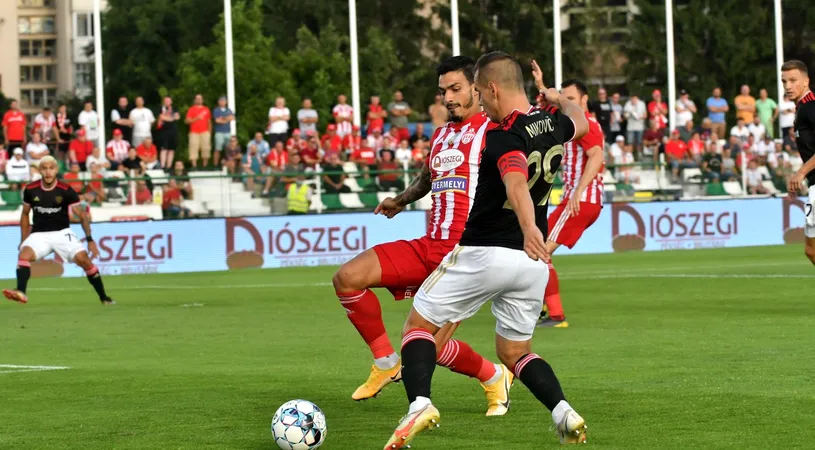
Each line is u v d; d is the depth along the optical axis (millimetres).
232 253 74500
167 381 26719
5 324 41594
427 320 18828
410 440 17922
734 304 42219
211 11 175250
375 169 80562
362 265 22500
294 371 27984
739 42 174000
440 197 22953
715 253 75938
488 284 18422
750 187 88625
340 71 157500
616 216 81562
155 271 72750
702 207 83688
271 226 75250
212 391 25109
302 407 18719
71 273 71438
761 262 66000
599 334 34188
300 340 34688
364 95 159625
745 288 48594
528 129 18047
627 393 23406
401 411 22469
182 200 75312
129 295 54438
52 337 37094
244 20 153250
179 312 44812
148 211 74562
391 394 24438
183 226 73438
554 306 36500
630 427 20016
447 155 22906
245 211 76562
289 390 25078
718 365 27078
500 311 18891
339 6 174000
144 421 21781
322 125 152875
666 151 89375
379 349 22625
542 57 179250
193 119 84062
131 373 28172
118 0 176875
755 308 40625
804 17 173875
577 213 35469
